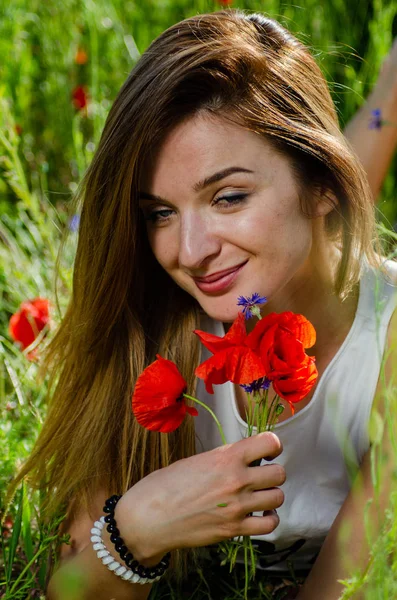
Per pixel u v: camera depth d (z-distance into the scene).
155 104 1.54
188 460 1.57
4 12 4.16
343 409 1.85
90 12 3.86
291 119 1.64
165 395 1.39
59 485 1.88
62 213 3.36
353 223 1.76
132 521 1.60
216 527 1.52
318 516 1.94
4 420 2.37
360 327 1.83
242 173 1.54
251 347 1.34
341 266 1.79
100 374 1.88
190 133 1.54
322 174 1.67
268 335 1.33
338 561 1.73
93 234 1.72
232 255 1.58
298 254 1.63
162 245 1.67
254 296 1.36
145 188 1.61
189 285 1.69
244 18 1.74
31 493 2.05
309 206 1.65
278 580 2.06
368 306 1.85
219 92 1.56
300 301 1.82
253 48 1.62
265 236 1.57
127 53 3.93
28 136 3.83
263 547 1.96
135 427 1.86
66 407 1.91
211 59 1.56
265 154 1.57
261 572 2.04
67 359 1.91
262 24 1.74
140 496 1.60
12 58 3.96
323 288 1.82
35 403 2.48
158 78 1.56
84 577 1.70
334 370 1.83
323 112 1.75
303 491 1.94
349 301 1.86
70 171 3.77
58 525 1.91
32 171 3.76
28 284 3.07
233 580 2.01
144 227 1.75
